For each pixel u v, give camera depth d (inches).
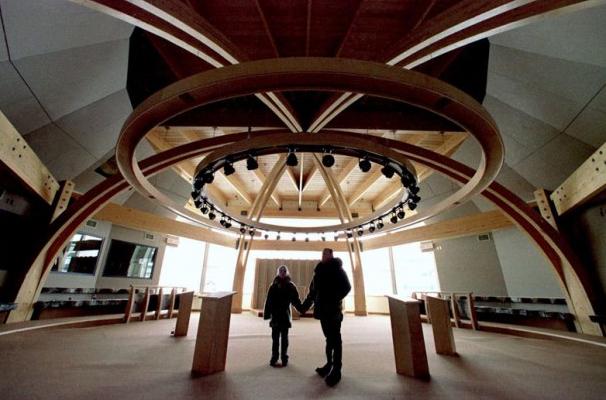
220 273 438.0
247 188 425.4
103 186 219.6
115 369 110.3
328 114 185.6
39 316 221.8
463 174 200.2
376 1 154.2
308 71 87.3
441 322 154.3
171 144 307.3
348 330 239.8
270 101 167.5
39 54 151.4
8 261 192.4
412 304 116.0
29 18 132.8
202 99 100.7
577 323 210.4
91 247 280.4
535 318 250.1
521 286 276.8
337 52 173.2
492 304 294.4
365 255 458.3
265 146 131.3
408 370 110.5
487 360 135.6
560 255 212.7
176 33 134.4
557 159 219.5
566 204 209.9
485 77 210.5
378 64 89.7
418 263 395.9
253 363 126.1
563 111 188.5
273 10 162.7
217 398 84.0
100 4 113.0
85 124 213.3
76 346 147.9
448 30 123.5
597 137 185.9
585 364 128.4
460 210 335.9
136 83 221.8
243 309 418.3
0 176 161.3
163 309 314.5
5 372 100.9
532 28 160.9
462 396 88.0
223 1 155.4
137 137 123.6
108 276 295.4
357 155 145.9
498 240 305.0
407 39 143.6
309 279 412.2
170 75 223.6
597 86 161.8
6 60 142.5
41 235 207.9
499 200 236.1
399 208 214.7
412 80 90.8
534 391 92.9
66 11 143.0
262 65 88.4
